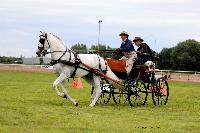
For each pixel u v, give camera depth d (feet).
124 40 71.51
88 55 70.08
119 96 81.35
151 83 73.46
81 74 69.05
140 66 71.46
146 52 72.64
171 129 47.83
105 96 86.99
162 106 73.10
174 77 214.28
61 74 67.51
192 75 221.66
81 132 43.88
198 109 69.62
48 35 67.41
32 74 186.19
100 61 70.18
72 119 52.24
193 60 312.09
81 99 82.23
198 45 314.14
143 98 86.69
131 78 71.46
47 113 56.80
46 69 237.04
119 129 46.47
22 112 56.49
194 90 119.44
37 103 69.10
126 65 70.79
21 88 100.63
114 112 61.62
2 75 166.20
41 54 67.82
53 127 46.14
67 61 67.41
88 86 123.34
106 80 71.20
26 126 45.93
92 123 49.78
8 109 58.90
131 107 69.46
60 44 67.82
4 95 80.69
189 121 55.01
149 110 65.98
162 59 314.55
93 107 67.21
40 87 106.11
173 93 106.42
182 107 72.23
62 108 63.05
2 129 43.29
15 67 252.42
